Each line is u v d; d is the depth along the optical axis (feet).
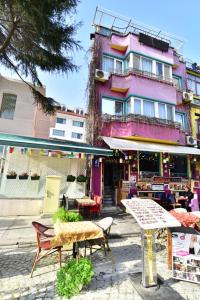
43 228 17.44
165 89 49.39
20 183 34.09
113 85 45.60
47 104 30.81
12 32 23.17
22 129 43.47
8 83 44.29
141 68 48.70
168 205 39.58
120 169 47.11
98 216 35.17
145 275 13.87
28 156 35.35
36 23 22.90
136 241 24.25
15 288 13.57
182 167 51.62
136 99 45.70
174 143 47.98
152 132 44.42
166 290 13.48
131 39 48.80
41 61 27.17
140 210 15.11
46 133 45.50
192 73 60.95
